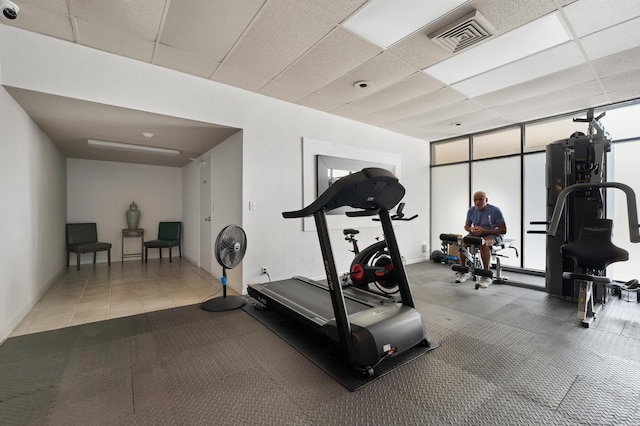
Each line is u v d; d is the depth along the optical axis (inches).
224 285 128.0
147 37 95.9
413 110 166.1
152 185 245.8
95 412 58.5
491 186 202.8
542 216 179.6
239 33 93.8
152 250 248.1
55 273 165.2
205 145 175.5
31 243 118.9
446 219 229.9
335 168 173.2
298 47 102.2
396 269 91.8
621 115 153.4
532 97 146.0
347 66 115.6
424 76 124.3
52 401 61.8
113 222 229.8
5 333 92.0
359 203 85.3
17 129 103.3
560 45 100.3
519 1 78.9
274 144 149.4
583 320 101.3
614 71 118.5
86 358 80.0
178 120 125.3
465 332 96.7
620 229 154.3
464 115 172.9
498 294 138.9
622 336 93.0
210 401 62.4
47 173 147.3
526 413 58.0
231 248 126.6
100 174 223.8
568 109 161.9
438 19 87.0
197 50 104.1
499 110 164.6
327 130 170.9
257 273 144.6
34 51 93.3
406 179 219.3
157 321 107.0
